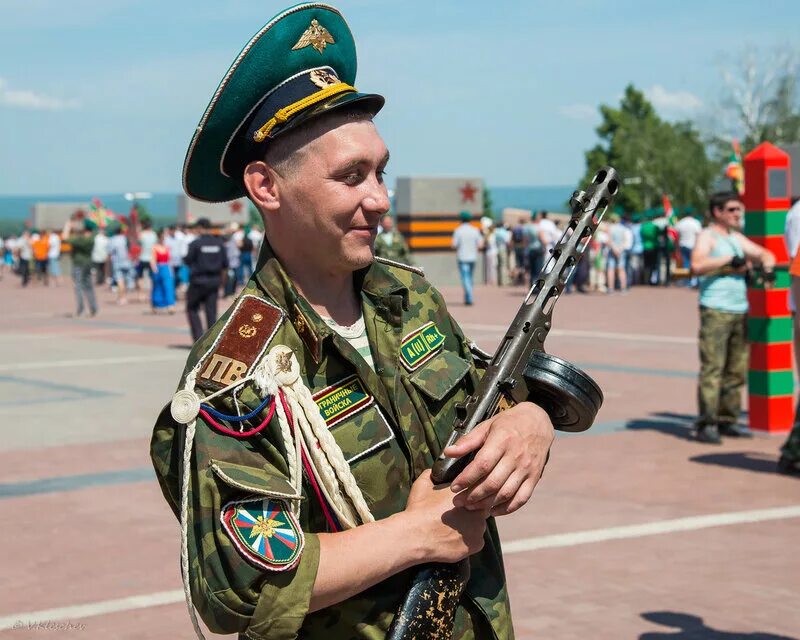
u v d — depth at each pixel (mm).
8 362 14289
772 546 5922
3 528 6422
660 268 28016
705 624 4793
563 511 6637
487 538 2051
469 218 22812
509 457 1780
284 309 1934
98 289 32344
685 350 14281
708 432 8562
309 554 1728
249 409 1816
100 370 13375
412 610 1811
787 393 8922
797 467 7531
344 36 2010
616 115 66062
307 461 1858
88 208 38906
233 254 27766
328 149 1884
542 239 26500
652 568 5566
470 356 2189
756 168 8609
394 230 15352
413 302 2105
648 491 7090
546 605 5055
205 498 1736
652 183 52438
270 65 1896
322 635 1873
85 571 5613
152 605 5117
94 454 8492
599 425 9305
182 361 14188
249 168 1942
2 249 48594
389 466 1931
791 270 6004
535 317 1979
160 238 22359
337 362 1941
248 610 1703
